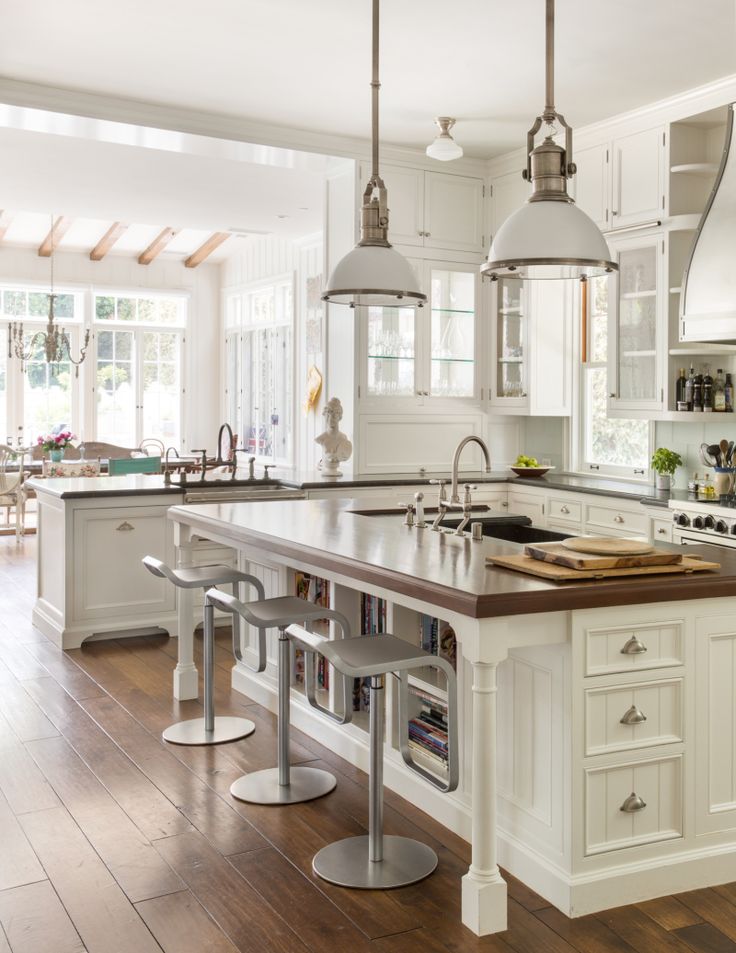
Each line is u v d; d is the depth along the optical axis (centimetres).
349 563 293
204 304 1230
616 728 257
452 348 650
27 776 348
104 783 342
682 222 509
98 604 551
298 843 295
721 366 532
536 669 266
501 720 283
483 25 426
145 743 385
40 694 451
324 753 376
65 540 539
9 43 452
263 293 1116
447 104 536
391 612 346
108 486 572
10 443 1123
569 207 308
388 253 379
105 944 237
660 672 262
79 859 283
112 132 550
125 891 264
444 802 310
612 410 556
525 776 272
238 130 564
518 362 639
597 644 254
